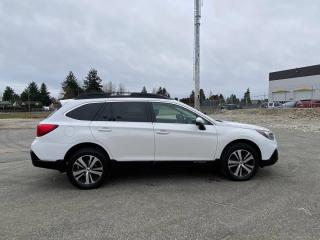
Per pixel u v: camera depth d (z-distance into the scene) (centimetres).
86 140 667
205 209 548
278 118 2827
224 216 516
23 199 613
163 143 687
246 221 495
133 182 716
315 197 600
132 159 682
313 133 1647
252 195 616
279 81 8019
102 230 471
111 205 574
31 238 448
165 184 698
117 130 676
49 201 600
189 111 711
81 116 682
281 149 1130
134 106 699
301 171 796
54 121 673
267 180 716
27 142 1470
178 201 589
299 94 7456
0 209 561
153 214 529
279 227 471
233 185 683
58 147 662
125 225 487
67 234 459
